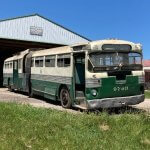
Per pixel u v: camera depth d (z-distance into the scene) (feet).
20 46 121.39
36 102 58.23
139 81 45.21
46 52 57.77
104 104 42.55
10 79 83.20
